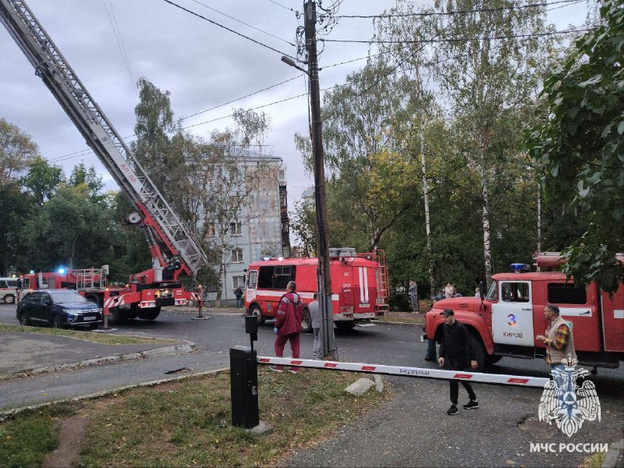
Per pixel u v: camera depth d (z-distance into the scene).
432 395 8.62
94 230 46.41
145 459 5.47
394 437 6.44
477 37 21.47
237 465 5.52
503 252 26.02
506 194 24.52
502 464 5.45
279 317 9.93
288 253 34.72
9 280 40.22
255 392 6.57
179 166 31.48
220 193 32.84
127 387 7.86
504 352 9.98
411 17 23.44
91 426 6.18
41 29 17.03
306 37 11.43
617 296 8.48
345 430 6.82
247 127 32.03
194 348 13.46
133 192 19.89
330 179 29.67
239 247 42.09
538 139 5.45
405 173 25.55
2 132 51.72
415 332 17.31
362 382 8.78
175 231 21.05
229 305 39.34
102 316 19.91
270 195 39.31
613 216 4.59
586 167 5.11
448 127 23.69
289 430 6.62
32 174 53.81
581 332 8.79
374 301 17.06
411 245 26.39
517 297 9.80
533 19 21.14
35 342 13.38
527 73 21.25
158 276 20.70
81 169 61.16
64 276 25.62
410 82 24.31
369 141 28.38
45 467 5.16
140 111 34.47
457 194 25.34
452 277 24.92
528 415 7.30
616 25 4.80
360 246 32.69
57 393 7.93
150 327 19.31
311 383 8.84
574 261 5.46
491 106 21.33
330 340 10.83
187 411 6.87
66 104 18.00
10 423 6.10
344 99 28.67
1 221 50.34
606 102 4.66
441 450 5.91
